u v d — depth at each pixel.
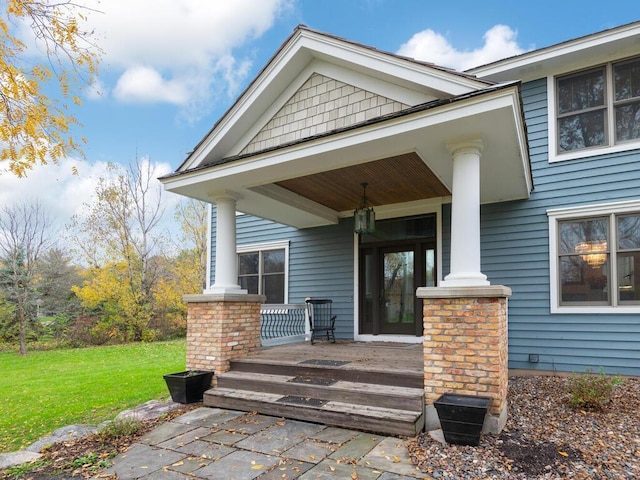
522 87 7.34
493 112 3.84
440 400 3.85
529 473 3.03
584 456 3.32
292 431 4.13
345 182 6.62
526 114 7.25
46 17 4.25
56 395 7.01
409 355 5.81
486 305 3.93
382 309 8.25
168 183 6.08
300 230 9.41
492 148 4.71
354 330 8.38
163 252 21.22
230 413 4.84
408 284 8.02
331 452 3.57
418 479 3.00
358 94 5.01
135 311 18.17
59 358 12.72
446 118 4.02
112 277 18.08
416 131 4.23
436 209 7.64
